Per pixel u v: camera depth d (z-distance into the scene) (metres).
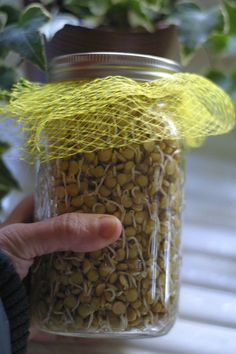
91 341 0.36
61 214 0.30
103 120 0.29
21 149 0.33
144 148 0.30
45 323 0.31
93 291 0.30
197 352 0.35
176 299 0.33
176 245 0.32
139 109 0.30
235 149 0.59
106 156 0.29
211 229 0.49
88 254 0.30
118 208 0.29
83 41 0.36
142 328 0.30
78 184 0.30
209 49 0.45
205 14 0.39
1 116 0.34
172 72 0.31
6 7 0.38
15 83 0.35
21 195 0.49
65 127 0.30
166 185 0.31
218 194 0.54
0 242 0.29
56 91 0.30
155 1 0.39
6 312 0.28
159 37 0.37
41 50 0.34
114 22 0.38
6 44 0.34
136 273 0.30
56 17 0.36
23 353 0.29
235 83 0.43
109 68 0.29
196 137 0.36
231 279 0.43
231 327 0.37
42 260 0.32
